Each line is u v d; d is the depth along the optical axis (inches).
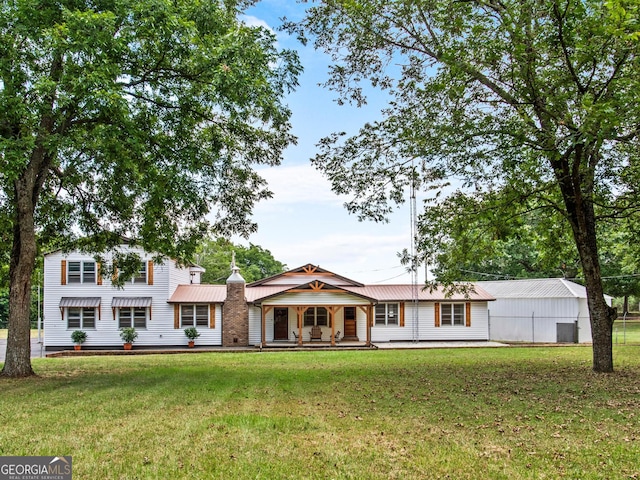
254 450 250.8
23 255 539.8
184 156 535.8
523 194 532.7
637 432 286.4
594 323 560.4
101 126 461.1
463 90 476.1
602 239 902.4
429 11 487.8
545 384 462.0
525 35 440.1
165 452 246.8
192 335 1168.8
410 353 882.1
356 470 223.1
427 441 268.2
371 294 1278.3
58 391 435.2
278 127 567.2
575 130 410.9
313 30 526.0
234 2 548.7
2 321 2354.8
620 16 299.6
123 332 1141.1
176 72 531.8
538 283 1363.2
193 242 626.2
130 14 453.7
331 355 848.9
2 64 438.9
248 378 522.9
